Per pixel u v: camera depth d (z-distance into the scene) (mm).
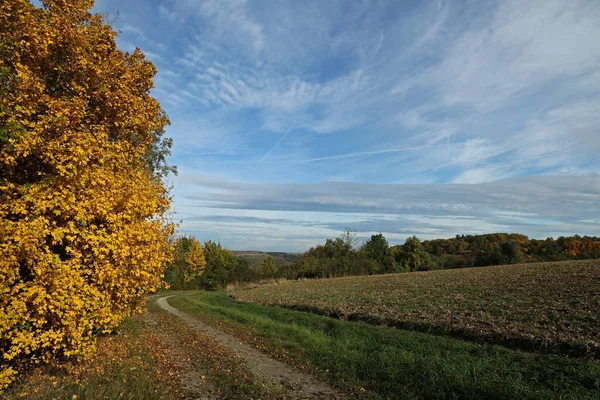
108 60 9508
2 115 6168
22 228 6188
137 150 9867
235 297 33750
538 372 7566
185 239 73062
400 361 8734
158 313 22688
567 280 22109
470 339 11781
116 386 6707
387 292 25438
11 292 6273
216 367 8961
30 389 6469
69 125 7613
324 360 9477
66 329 7152
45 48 7406
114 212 8453
